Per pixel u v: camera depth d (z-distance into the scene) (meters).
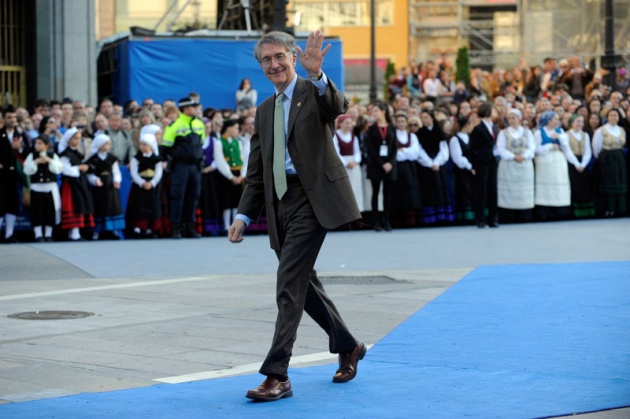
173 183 35.94
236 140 37.28
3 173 34.31
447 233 36.88
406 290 22.55
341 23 115.12
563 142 41.62
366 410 12.41
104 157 35.41
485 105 38.72
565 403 12.57
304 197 13.31
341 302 20.89
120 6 58.66
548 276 24.31
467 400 12.80
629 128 42.72
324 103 13.12
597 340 16.52
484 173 38.56
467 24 110.94
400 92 63.22
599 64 77.06
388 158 37.72
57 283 24.38
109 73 49.47
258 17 49.47
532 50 84.31
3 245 33.41
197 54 46.09
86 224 35.12
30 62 49.50
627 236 34.62
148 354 16.05
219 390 13.56
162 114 39.34
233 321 18.95
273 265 27.97
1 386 13.92
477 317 18.88
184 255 30.42
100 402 12.93
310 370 14.77
